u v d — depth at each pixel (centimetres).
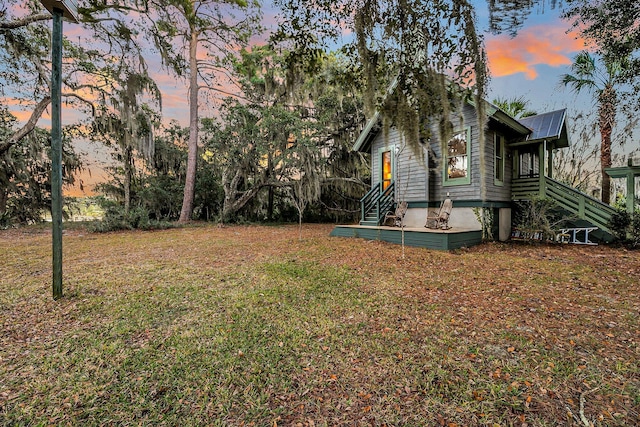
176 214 1716
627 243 739
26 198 1367
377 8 298
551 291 398
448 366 221
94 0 1088
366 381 205
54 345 255
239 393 194
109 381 206
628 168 755
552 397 186
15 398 188
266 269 526
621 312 321
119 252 711
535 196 863
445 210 819
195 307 343
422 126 395
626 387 195
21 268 534
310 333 277
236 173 1536
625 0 436
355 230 956
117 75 1267
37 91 1280
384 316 316
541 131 887
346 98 1380
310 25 347
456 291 401
